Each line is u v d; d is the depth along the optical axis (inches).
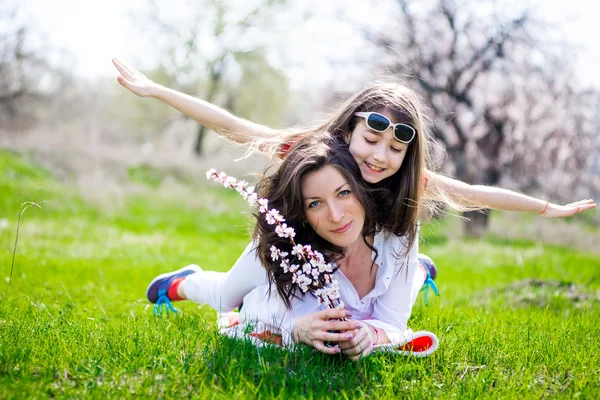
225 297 137.1
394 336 121.9
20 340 116.1
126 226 543.2
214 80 1349.7
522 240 663.1
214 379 102.5
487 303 215.6
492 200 136.6
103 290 211.5
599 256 556.7
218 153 1236.5
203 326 138.9
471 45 738.2
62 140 900.0
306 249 112.8
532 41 732.7
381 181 124.2
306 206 112.3
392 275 127.6
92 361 105.1
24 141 864.3
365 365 110.0
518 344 130.6
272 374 103.8
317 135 117.0
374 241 126.5
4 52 1204.5
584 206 139.0
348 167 111.8
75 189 687.7
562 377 113.4
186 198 756.0
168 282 154.5
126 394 94.7
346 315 114.3
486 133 751.7
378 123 114.4
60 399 93.2
